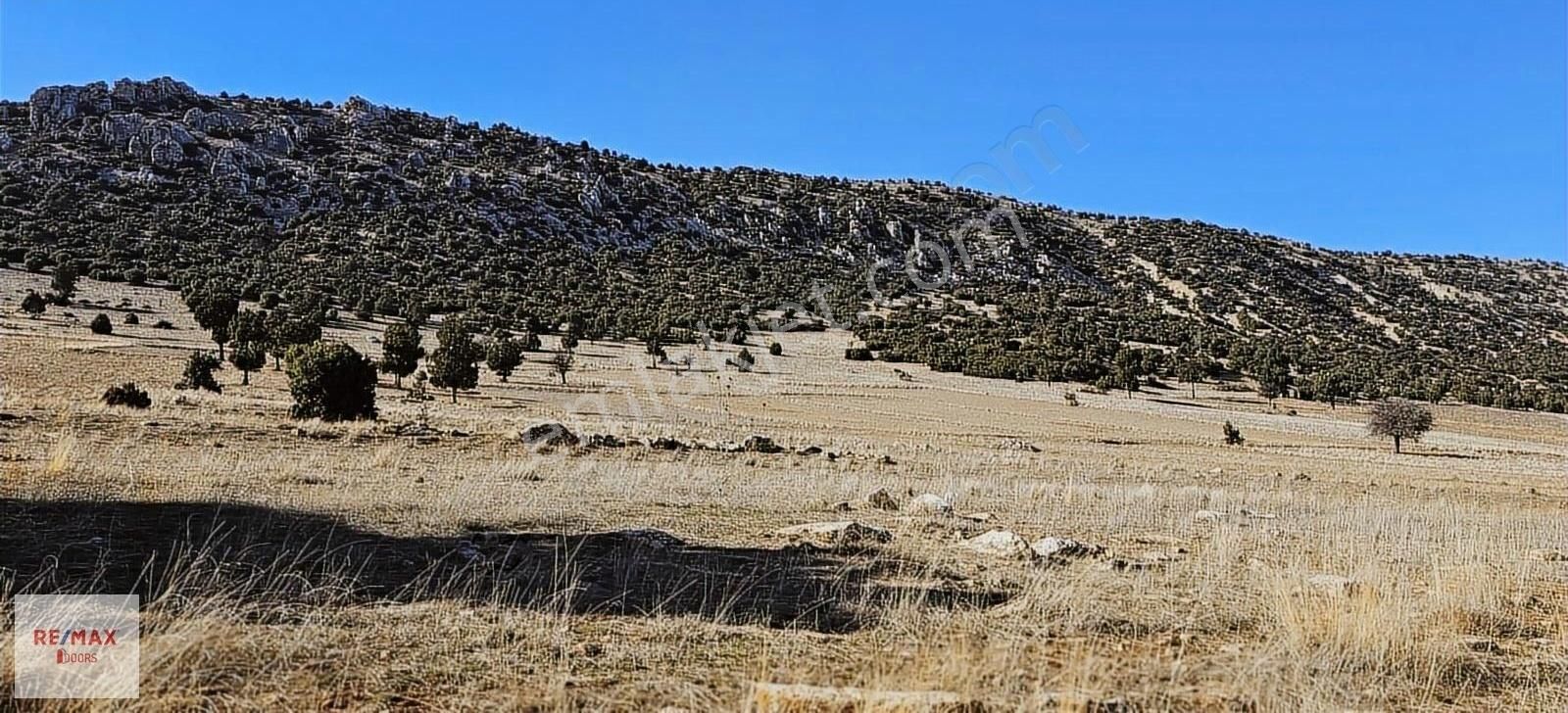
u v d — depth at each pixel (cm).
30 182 13788
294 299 10212
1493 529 1423
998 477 2452
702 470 1952
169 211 13862
